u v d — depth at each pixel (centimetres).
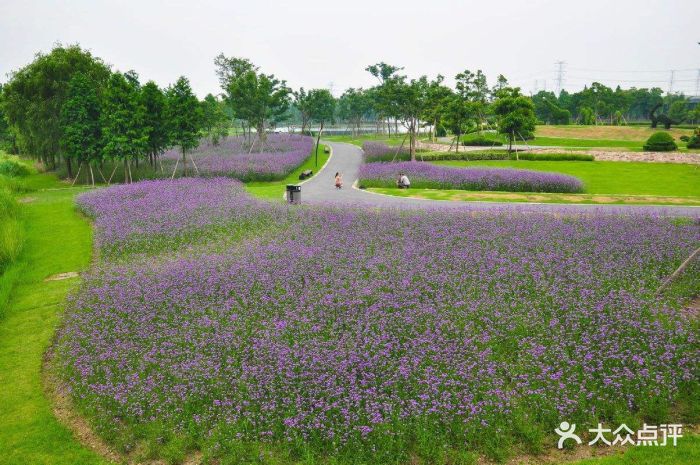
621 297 1252
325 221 2138
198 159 4972
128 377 1002
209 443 832
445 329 1118
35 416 978
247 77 5516
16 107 4506
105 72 4725
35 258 2050
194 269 1578
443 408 859
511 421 840
